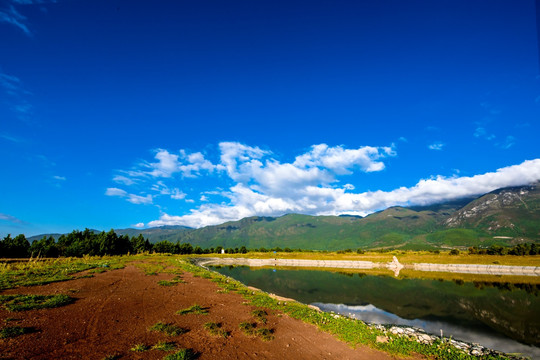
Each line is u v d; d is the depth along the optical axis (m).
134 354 10.95
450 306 33.03
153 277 33.38
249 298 24.91
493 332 23.45
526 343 20.83
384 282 52.56
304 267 86.38
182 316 17.11
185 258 87.12
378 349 15.12
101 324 14.05
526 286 47.97
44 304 15.93
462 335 22.62
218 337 14.09
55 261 46.53
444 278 58.81
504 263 75.25
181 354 11.12
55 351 10.38
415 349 15.40
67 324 13.40
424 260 87.25
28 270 31.27
